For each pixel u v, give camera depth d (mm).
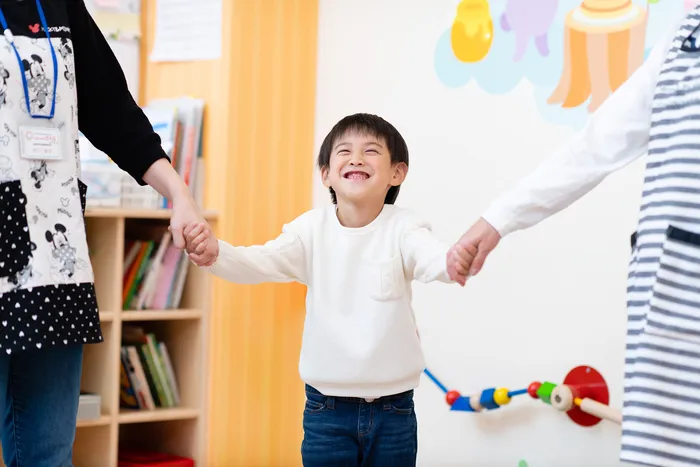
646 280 1204
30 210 1345
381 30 2744
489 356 2410
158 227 2895
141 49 3123
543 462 2268
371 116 1869
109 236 2666
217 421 2799
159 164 1543
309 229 1836
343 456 1791
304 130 2951
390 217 1829
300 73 2938
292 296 2916
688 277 1166
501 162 2408
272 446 2891
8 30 1347
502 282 2383
